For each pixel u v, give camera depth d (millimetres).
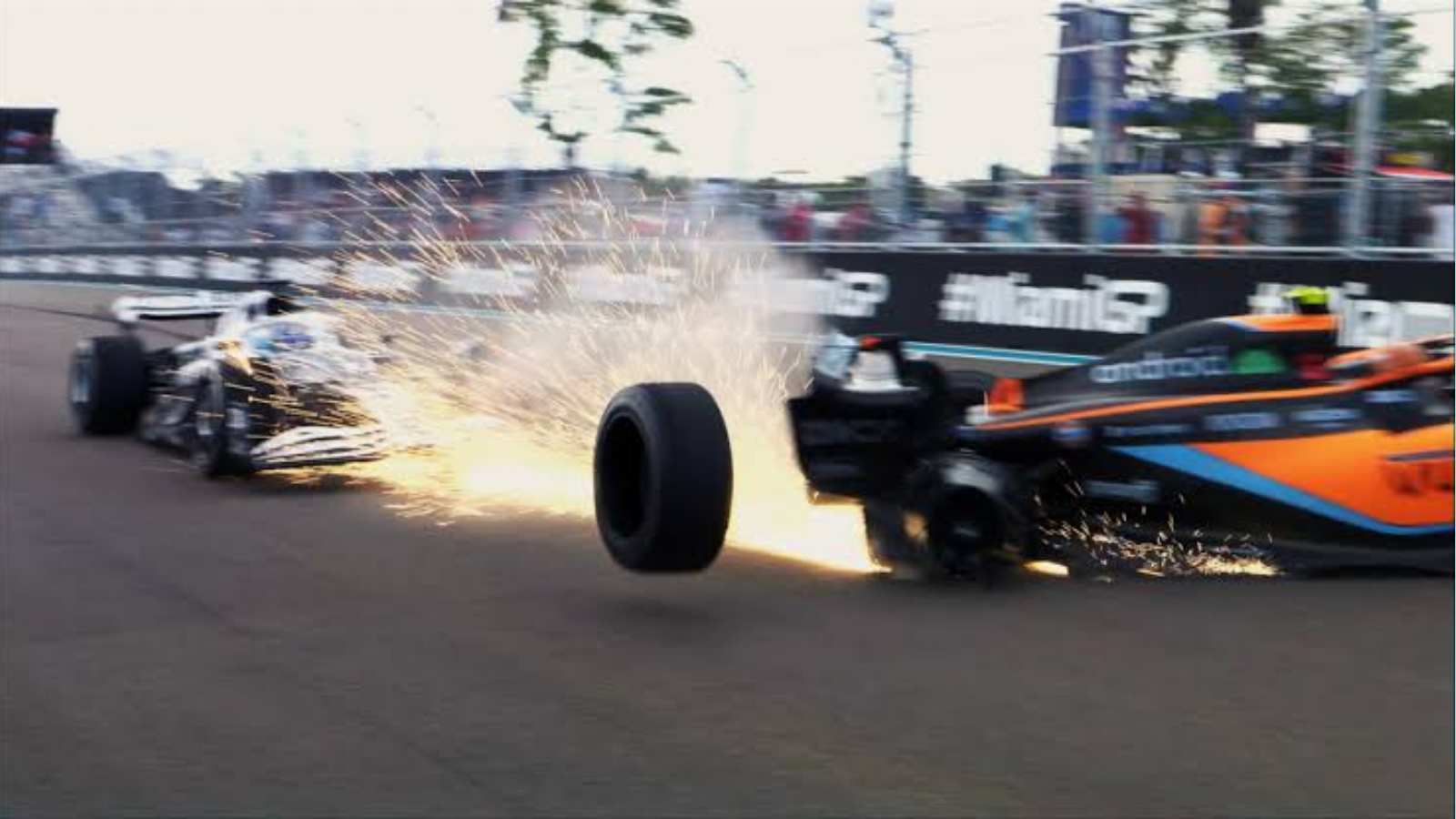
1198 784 3531
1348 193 8984
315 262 17875
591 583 5637
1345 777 3561
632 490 5328
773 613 5137
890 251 11477
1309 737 3832
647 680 4402
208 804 3504
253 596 5508
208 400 8156
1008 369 10305
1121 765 3656
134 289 23125
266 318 8547
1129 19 10648
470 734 3957
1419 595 5242
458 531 6684
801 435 5797
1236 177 9609
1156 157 10094
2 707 4230
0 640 4934
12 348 16922
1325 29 9195
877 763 3695
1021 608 5160
